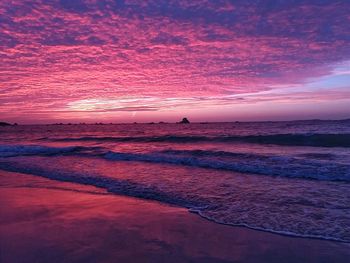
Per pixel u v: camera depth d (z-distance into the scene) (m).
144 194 8.59
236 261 4.37
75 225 6.00
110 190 9.25
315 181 9.54
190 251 4.72
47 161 16.45
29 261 4.36
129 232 5.58
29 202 7.87
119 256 4.54
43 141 32.91
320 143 19.03
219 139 24.48
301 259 4.39
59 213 6.83
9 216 6.62
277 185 9.11
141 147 22.16
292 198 7.59
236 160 13.68
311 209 6.66
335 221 5.86
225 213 6.63
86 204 7.64
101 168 13.33
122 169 12.91
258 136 22.72
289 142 20.22
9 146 22.89
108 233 5.52
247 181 9.80
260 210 6.72
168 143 25.06
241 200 7.57
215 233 5.49
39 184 10.53
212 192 8.45
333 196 7.67
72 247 4.88
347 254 4.50
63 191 9.30
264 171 11.23
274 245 4.89
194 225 5.95
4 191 9.37
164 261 4.38
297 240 5.06
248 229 5.64
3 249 4.80
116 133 47.81
